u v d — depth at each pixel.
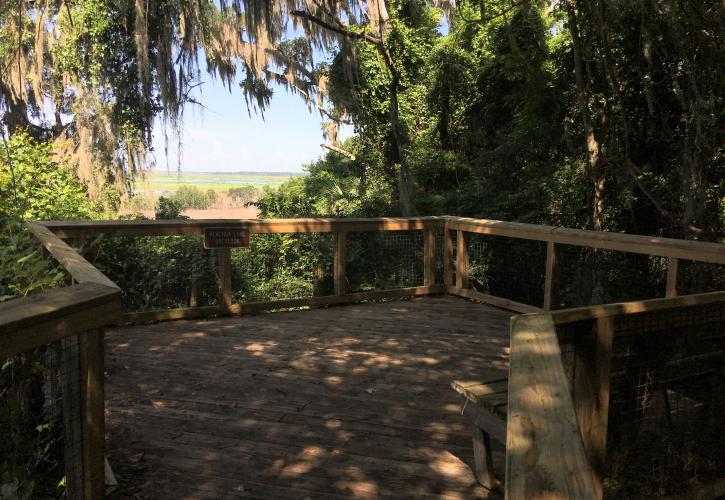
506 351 4.29
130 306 5.20
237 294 5.66
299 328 4.92
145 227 4.81
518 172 8.96
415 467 2.56
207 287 5.43
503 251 6.00
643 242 4.00
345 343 4.47
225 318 5.25
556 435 1.09
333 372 3.79
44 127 17.02
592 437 2.15
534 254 5.69
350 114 14.95
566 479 0.93
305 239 5.89
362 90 14.13
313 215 11.55
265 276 5.81
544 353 1.56
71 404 1.58
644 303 2.18
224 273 5.29
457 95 12.72
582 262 5.33
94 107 14.45
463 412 2.45
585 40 6.13
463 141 12.95
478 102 12.15
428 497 2.32
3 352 1.21
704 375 2.43
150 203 15.34
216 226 5.13
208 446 2.72
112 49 14.45
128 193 15.05
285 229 5.39
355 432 2.90
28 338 1.29
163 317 5.11
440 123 13.53
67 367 1.57
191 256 5.36
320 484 2.40
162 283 5.25
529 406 1.22
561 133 7.61
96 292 1.62
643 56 5.96
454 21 11.55
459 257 6.18
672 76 5.68
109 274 5.06
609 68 5.75
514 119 9.28
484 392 2.32
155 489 2.33
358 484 2.41
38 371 1.70
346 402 3.29
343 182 13.46
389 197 12.13
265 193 13.80
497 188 9.19
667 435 2.36
